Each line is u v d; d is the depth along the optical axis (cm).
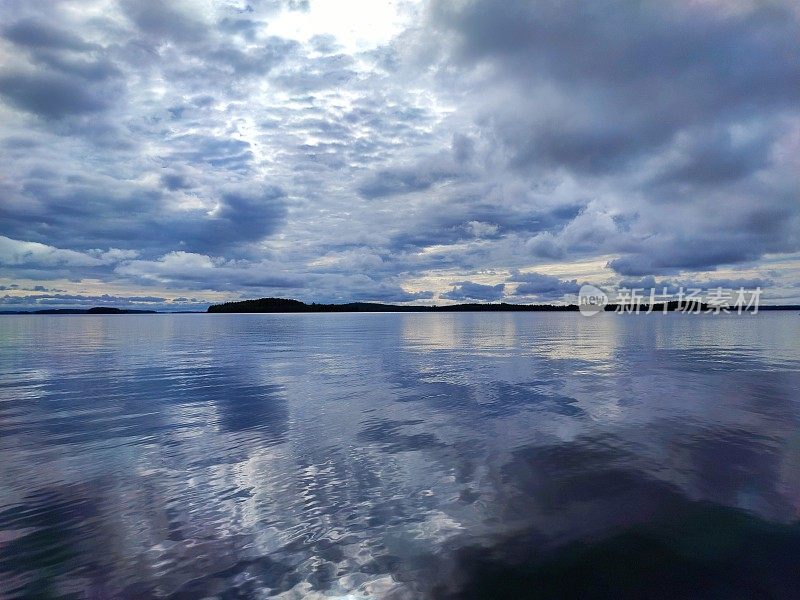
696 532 542
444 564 483
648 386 1483
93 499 646
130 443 901
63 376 1788
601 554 498
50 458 815
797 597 429
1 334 5022
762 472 725
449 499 637
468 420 1060
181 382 1625
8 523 578
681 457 795
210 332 5359
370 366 2055
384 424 1029
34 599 435
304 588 446
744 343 3194
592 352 2620
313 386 1528
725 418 1062
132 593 441
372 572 470
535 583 451
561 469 744
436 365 2067
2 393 1429
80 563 491
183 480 712
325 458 808
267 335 4666
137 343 3584
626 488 667
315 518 586
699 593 435
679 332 4647
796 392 1372
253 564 487
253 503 629
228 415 1123
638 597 431
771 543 516
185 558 499
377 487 680
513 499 635
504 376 1722
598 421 1042
